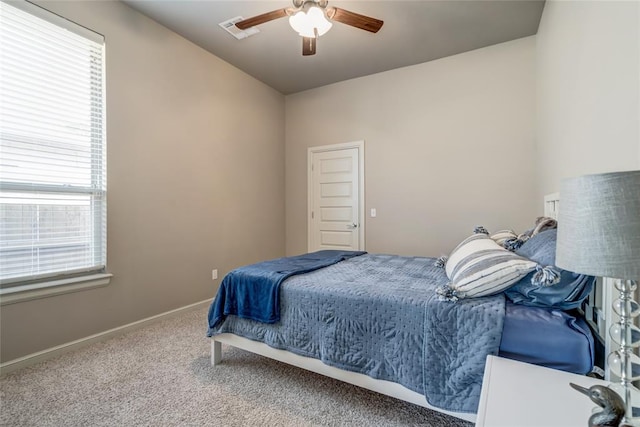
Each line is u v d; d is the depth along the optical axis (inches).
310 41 95.7
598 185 28.0
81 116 93.0
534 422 30.1
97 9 95.3
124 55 102.7
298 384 72.5
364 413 62.0
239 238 152.3
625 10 46.3
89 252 95.0
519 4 104.0
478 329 49.4
